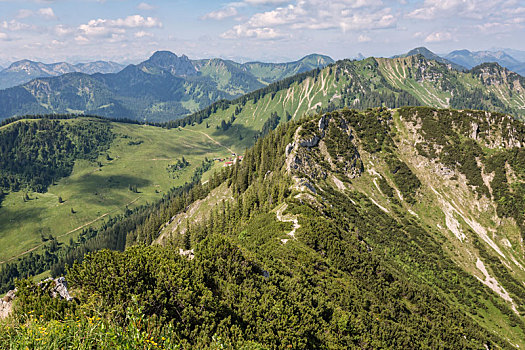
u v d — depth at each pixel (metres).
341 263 75.56
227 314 29.39
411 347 52.94
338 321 44.06
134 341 13.88
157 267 29.09
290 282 47.00
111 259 27.22
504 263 135.00
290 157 156.88
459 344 69.56
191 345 21.53
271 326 31.31
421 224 150.75
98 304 21.03
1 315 22.44
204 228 136.88
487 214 155.62
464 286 116.50
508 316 106.12
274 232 84.31
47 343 13.72
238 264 40.06
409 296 79.69
